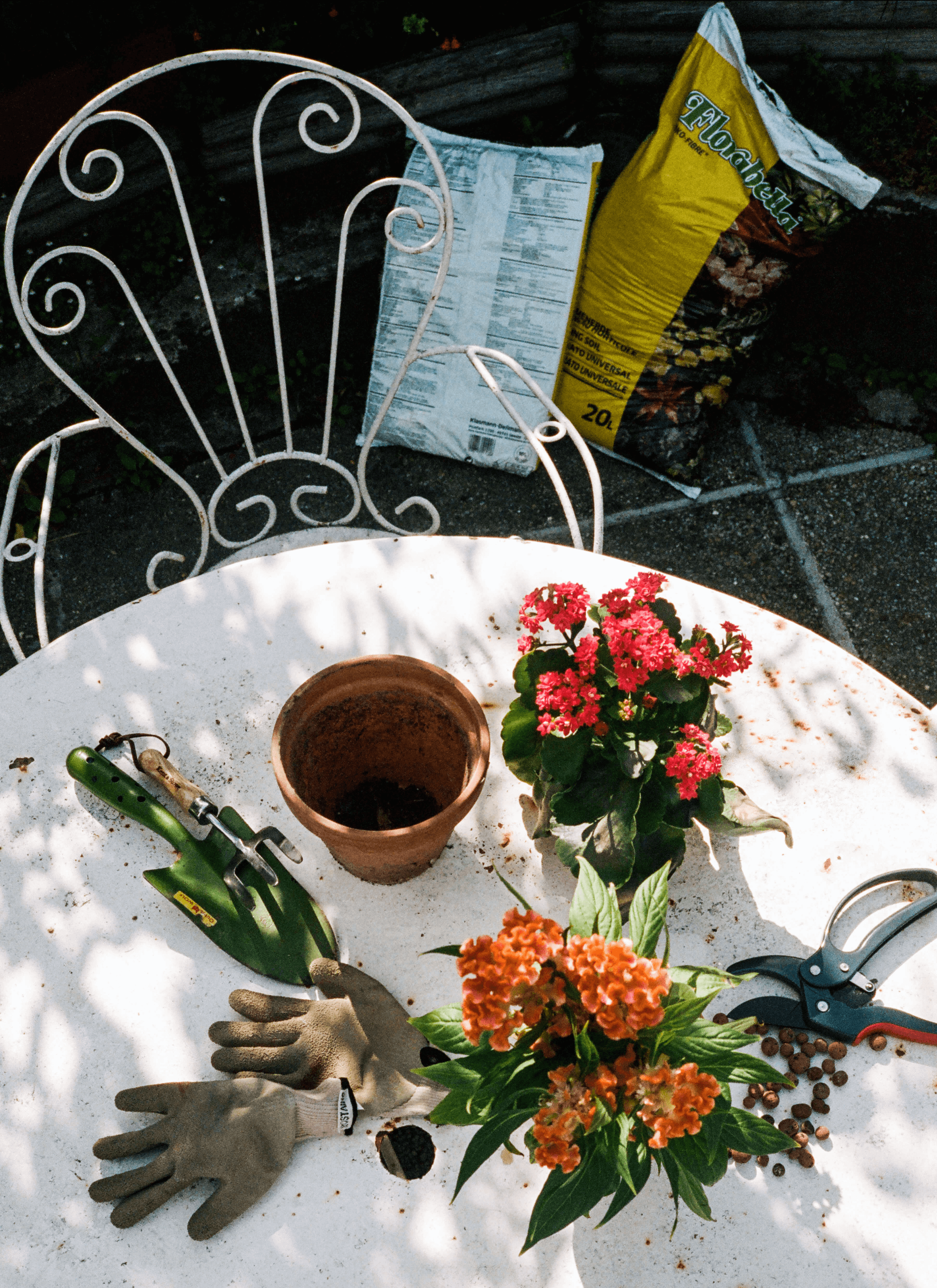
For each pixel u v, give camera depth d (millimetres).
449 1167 1096
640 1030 878
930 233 2688
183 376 2896
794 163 2307
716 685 1405
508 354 2691
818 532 2762
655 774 1138
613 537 2756
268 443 2949
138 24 2619
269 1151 1082
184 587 1501
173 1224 1062
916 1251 1049
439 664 1434
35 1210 1065
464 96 2844
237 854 1266
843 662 1429
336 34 2820
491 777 1367
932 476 2840
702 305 2539
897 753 1354
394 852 1127
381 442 2891
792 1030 1174
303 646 1450
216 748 1372
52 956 1214
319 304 2893
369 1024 1154
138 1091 1108
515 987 817
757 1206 1073
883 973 1207
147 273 2824
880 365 2998
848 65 2697
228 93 2822
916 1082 1140
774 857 1291
